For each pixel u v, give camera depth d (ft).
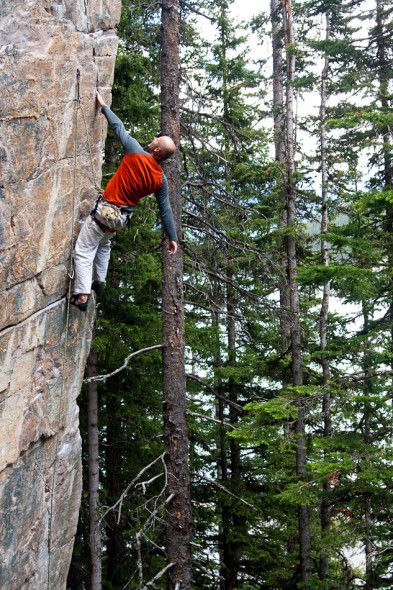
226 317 42.32
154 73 43.42
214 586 53.88
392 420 40.04
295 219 52.34
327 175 52.08
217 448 60.70
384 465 34.65
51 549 24.43
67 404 24.35
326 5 50.08
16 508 21.30
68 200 21.72
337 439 35.99
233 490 53.21
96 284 24.08
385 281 42.45
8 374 19.79
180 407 31.22
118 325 44.37
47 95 19.71
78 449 25.67
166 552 30.83
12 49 18.22
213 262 36.86
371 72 46.44
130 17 38.32
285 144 53.52
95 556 42.63
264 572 54.70
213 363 57.06
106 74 23.44
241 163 50.34
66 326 22.89
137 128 44.80
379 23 50.31
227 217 39.88
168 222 24.11
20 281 19.66
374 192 37.58
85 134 22.48
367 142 41.68
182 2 33.94
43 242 20.49
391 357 39.91
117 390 48.42
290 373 53.78
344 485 36.09
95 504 43.32
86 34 21.86
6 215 18.52
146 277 44.06
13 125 18.45
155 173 22.39
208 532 61.46
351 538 38.01
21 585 22.44
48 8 19.57
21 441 20.98
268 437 36.35
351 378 39.11
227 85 54.34
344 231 40.37
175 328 31.35
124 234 42.63
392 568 41.60
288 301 52.42
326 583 42.32
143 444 48.03
